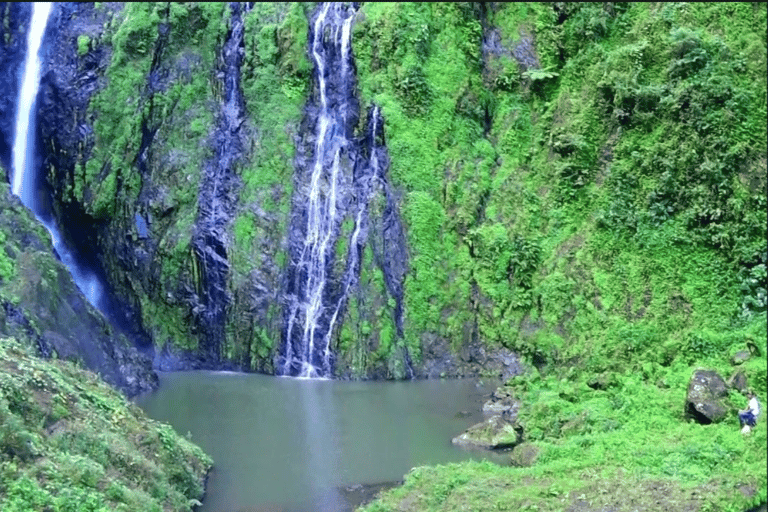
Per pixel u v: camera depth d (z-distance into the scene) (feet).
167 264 84.17
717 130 76.38
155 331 83.97
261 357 81.51
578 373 70.90
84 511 38.96
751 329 68.90
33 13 95.91
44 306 63.72
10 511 36.27
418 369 78.84
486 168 86.48
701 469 53.67
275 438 61.41
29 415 44.39
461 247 83.20
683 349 69.00
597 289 75.61
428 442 61.31
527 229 81.82
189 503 48.44
